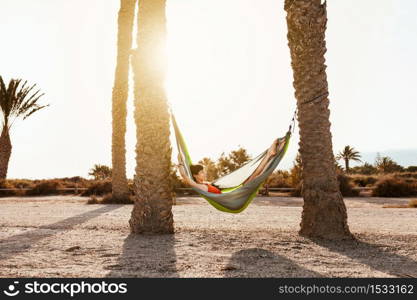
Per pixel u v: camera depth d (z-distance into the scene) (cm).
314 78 768
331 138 770
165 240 718
